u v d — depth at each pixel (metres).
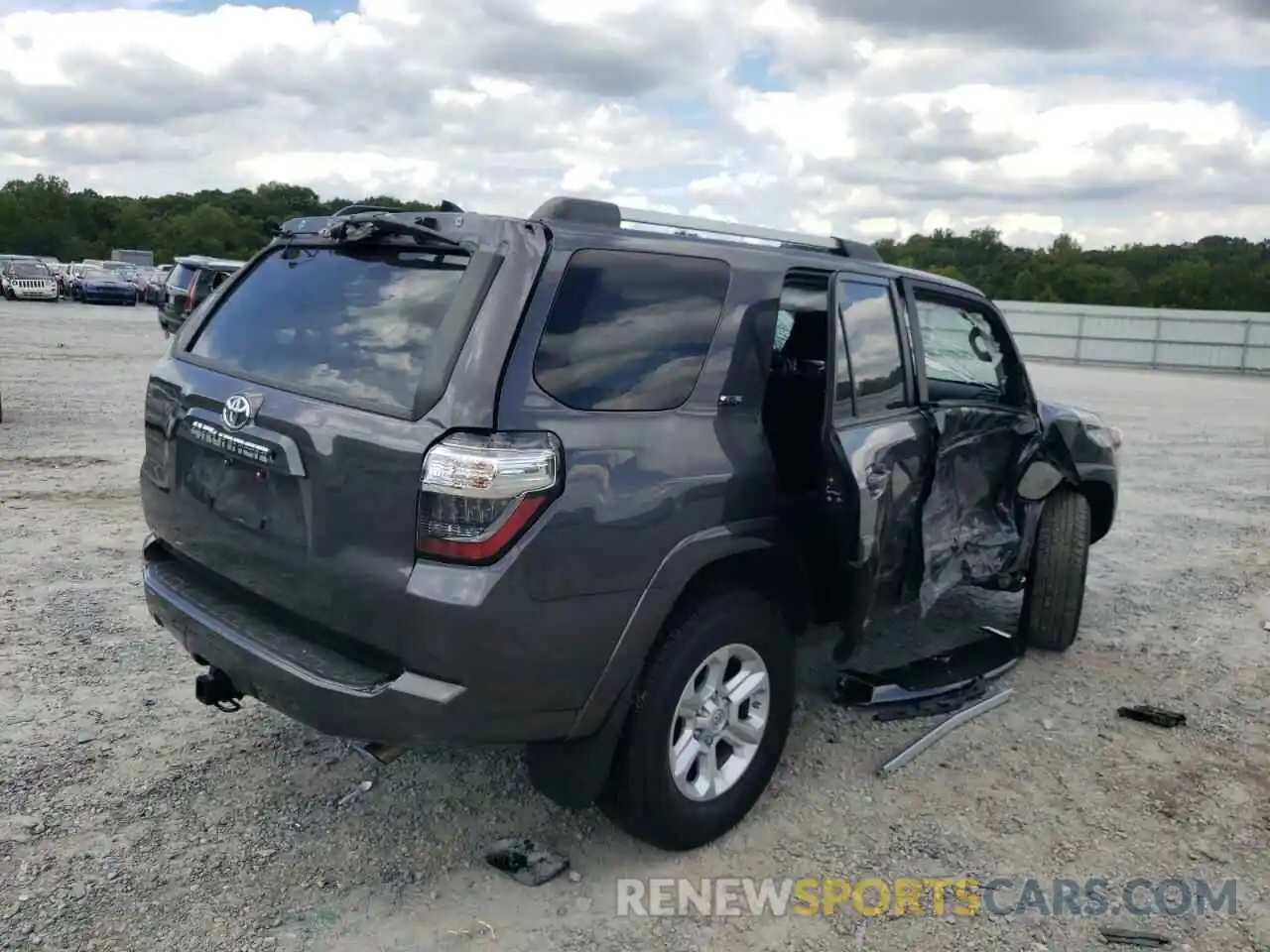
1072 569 5.15
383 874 3.17
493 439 2.72
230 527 3.21
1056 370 35.19
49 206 114.88
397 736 2.77
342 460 2.83
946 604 6.14
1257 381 33.00
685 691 3.22
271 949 2.79
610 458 2.92
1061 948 2.98
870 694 4.41
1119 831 3.62
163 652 4.79
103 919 2.87
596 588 2.88
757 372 3.45
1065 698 4.80
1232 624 6.02
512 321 2.84
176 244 103.50
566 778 3.08
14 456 9.22
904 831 3.57
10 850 3.17
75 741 3.89
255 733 4.04
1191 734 4.45
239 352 3.42
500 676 2.75
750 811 3.65
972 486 4.65
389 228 3.16
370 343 3.02
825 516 3.65
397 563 2.75
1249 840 3.59
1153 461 12.70
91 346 21.73
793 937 2.97
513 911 3.02
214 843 3.28
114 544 6.50
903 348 4.23
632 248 3.19
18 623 5.04
